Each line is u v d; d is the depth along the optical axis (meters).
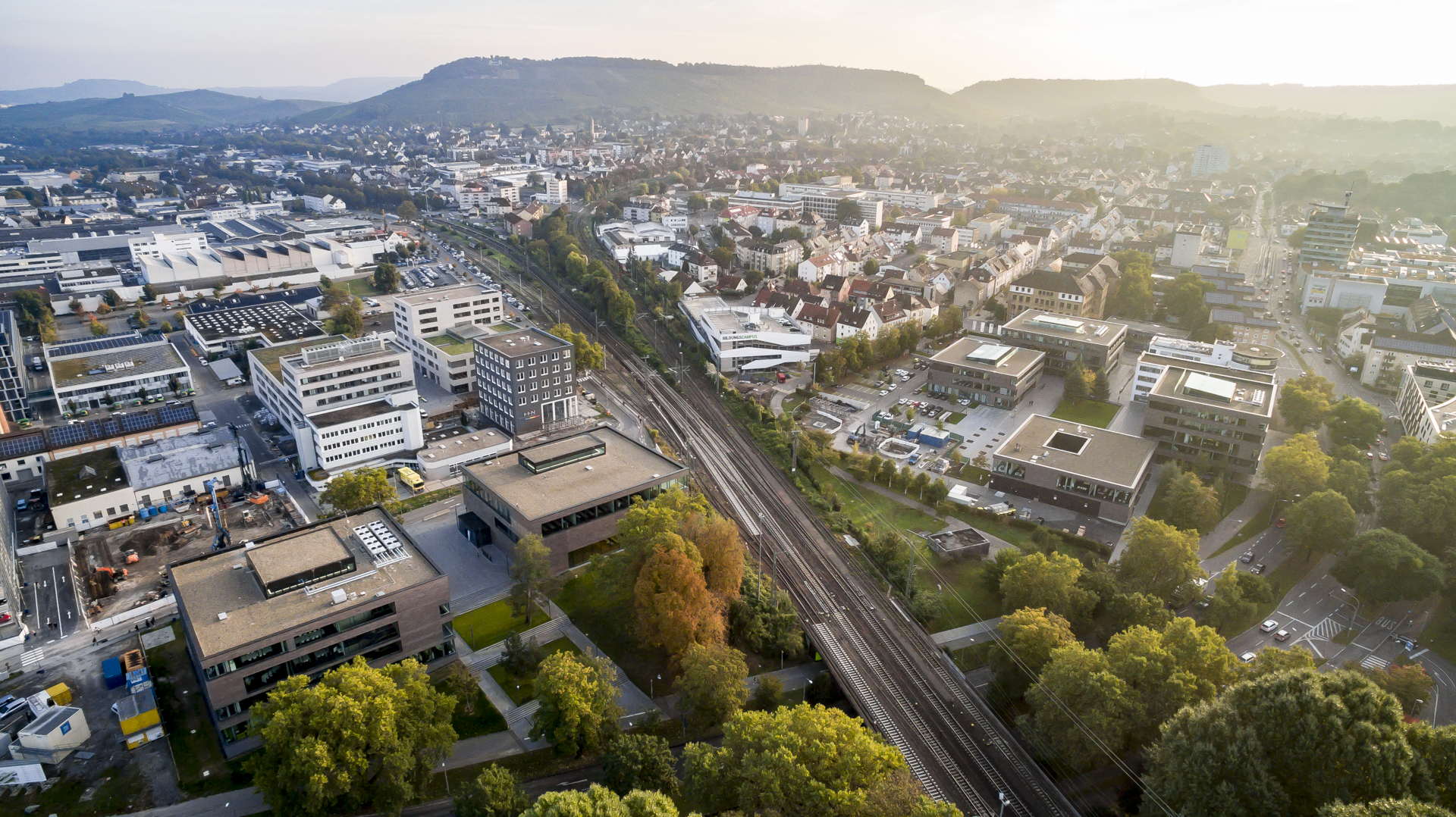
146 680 113.00
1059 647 112.06
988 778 104.44
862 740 89.94
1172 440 194.75
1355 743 81.38
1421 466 167.88
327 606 110.62
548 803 80.38
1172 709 99.69
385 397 198.62
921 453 199.75
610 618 135.38
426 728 97.00
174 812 97.75
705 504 153.88
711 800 91.88
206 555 122.25
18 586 140.88
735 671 107.75
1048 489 173.50
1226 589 133.62
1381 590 136.25
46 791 100.25
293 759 87.00
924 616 135.00
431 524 164.62
